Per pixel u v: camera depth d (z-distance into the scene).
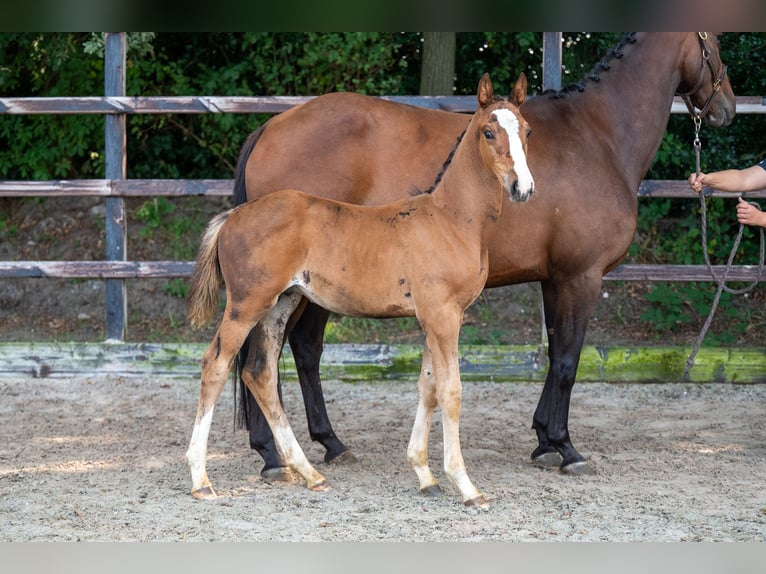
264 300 4.23
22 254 9.54
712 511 4.19
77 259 9.45
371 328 8.41
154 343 7.16
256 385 4.52
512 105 4.06
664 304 8.55
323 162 4.87
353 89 9.52
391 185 4.88
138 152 10.19
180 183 7.04
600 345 7.83
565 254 4.86
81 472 4.83
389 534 3.86
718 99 5.37
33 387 6.84
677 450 5.36
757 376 6.95
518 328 8.44
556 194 4.82
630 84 5.13
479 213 4.18
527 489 4.57
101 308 8.83
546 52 6.76
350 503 4.32
